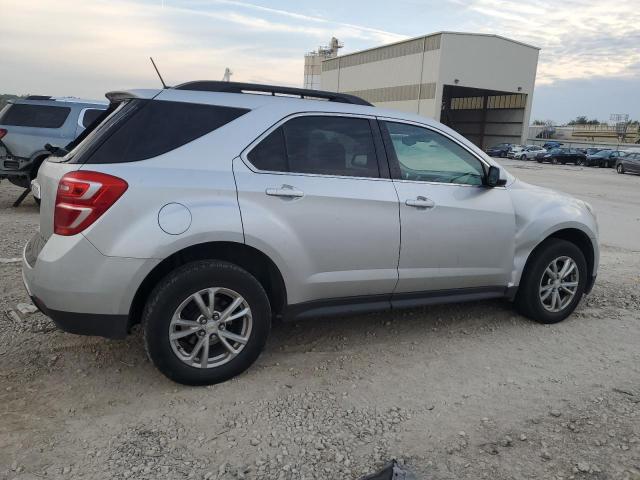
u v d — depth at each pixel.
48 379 3.50
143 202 3.16
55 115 9.80
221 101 3.55
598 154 42.25
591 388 3.62
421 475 2.69
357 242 3.78
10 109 9.68
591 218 4.97
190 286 3.27
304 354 4.03
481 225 4.29
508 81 60.84
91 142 3.30
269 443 2.93
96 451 2.80
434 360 4.01
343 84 77.38
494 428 3.12
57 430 2.97
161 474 2.65
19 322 4.31
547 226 4.60
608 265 7.23
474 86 59.03
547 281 4.76
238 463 2.76
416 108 61.09
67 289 3.10
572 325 4.82
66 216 3.10
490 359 4.05
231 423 3.10
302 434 3.02
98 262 3.10
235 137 3.48
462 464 2.79
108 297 3.15
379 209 3.84
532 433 3.07
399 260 3.98
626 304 5.45
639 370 3.92
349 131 3.88
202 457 2.79
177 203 3.23
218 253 3.53
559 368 3.93
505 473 2.72
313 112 3.76
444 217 4.11
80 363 3.72
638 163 31.77
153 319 3.24
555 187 21.45
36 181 3.74
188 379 3.40
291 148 3.64
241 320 3.55
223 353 3.53
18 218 8.73
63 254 3.09
